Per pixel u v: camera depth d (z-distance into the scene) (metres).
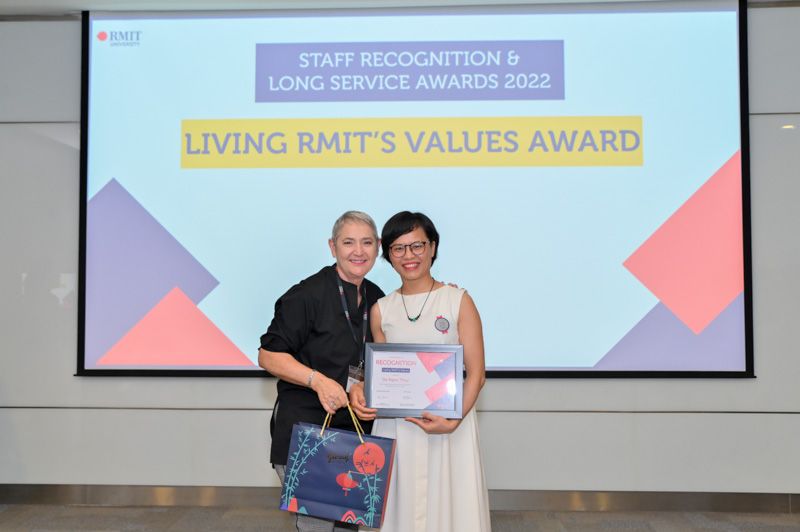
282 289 3.83
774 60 3.83
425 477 2.07
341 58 3.91
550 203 3.81
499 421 3.77
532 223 3.81
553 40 3.87
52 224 3.91
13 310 3.89
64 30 3.97
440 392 2.02
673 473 3.74
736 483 3.72
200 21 3.92
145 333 3.83
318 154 3.88
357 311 2.20
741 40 3.78
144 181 3.87
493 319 3.79
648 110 3.82
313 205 3.86
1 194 3.93
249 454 3.81
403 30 3.90
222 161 3.88
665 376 3.73
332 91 3.90
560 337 3.77
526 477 3.76
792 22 3.83
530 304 3.79
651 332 3.75
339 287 2.18
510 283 3.80
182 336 3.82
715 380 3.74
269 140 3.89
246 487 3.81
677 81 3.82
